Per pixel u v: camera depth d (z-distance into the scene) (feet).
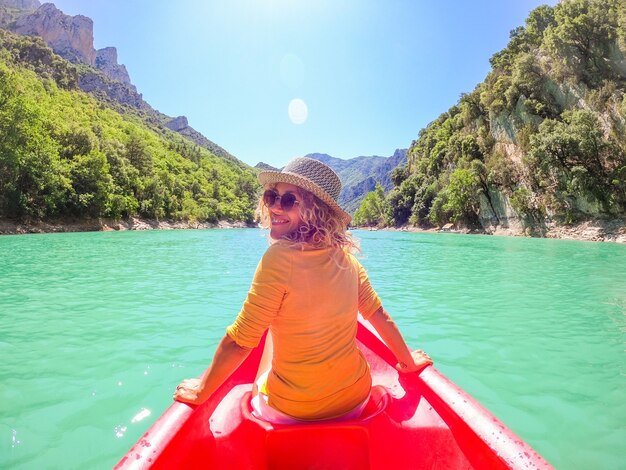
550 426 9.15
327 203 4.96
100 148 157.07
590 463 7.75
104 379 11.48
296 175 4.76
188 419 5.18
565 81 140.87
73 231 119.14
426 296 24.00
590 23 131.13
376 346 8.43
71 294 23.45
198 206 243.40
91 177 129.39
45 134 125.90
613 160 113.09
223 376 5.00
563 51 138.10
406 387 7.07
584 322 17.97
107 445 8.25
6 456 7.82
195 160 344.28
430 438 5.67
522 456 4.58
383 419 5.40
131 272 32.86
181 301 21.67
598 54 132.36
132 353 13.61
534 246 75.66
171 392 10.68
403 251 62.64
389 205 272.31
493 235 148.15
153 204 179.42
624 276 32.81
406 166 316.60
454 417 5.69
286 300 4.69
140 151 193.88
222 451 5.41
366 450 4.93
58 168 116.57
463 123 217.56
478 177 160.56
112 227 138.92
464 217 179.01
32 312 19.11
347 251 5.58
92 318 18.08
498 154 159.12
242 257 47.16
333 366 5.04
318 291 4.73
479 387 11.25
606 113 122.62
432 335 16.01
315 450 4.92
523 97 154.20
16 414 9.47
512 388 11.19
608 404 10.20
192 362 12.82
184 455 4.91
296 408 5.16
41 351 13.75
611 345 14.85
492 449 4.80
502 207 153.38
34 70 307.37
